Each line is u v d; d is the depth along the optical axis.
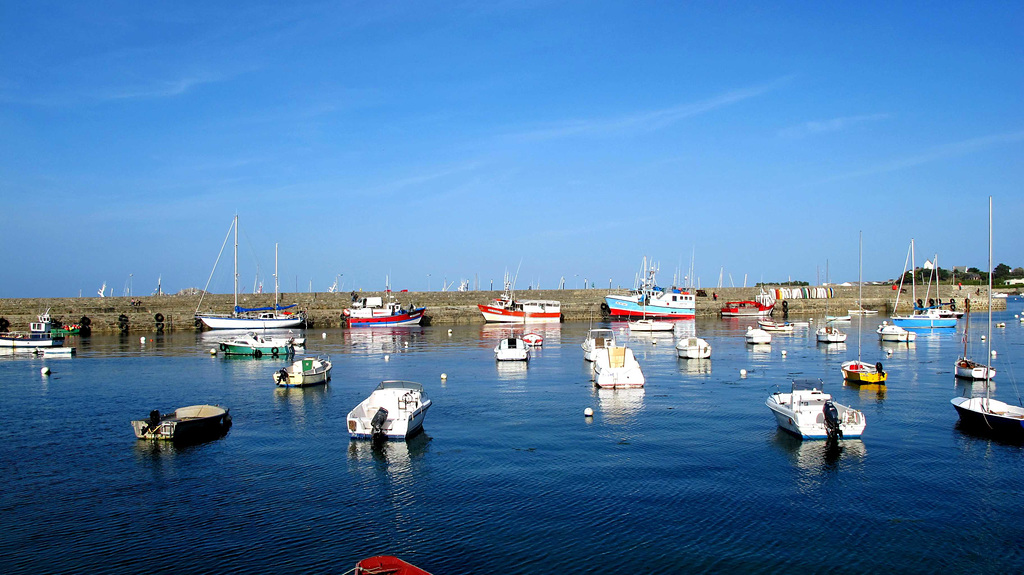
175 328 89.12
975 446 26.42
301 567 16.72
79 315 85.31
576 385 41.72
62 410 34.66
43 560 17.16
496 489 21.89
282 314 92.38
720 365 51.41
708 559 17.11
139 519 19.66
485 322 105.56
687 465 24.22
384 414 27.31
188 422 28.06
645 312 105.88
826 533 18.52
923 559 17.12
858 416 27.11
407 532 18.64
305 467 24.27
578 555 17.30
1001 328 87.50
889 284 150.50
